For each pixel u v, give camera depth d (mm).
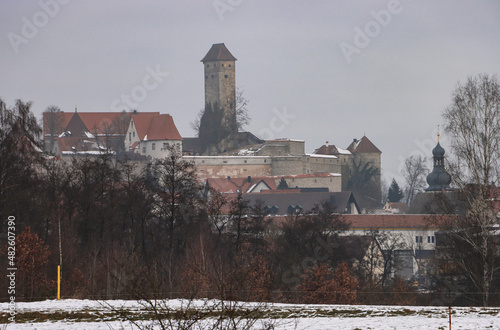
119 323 97188
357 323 97812
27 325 98750
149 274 65125
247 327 65562
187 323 64875
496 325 94438
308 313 108375
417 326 95000
